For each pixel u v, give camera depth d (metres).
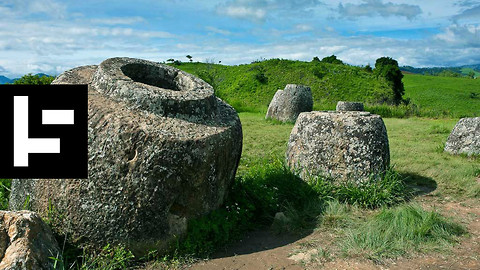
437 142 10.73
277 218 4.72
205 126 4.10
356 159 5.51
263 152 9.12
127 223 3.63
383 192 5.29
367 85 38.59
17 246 3.05
